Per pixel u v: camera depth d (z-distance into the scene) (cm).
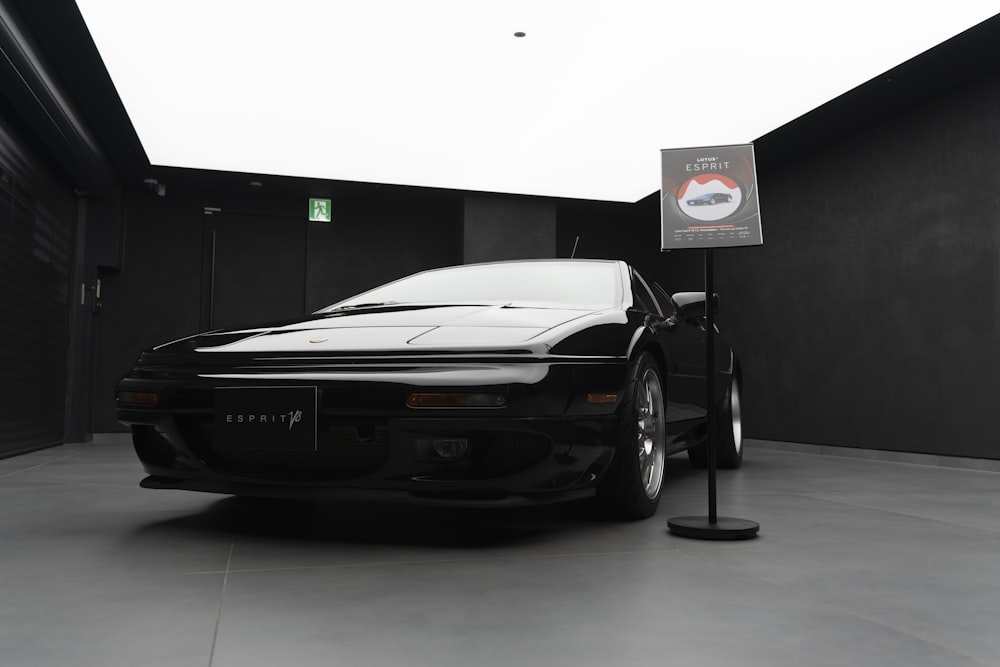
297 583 143
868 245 521
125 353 691
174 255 708
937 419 460
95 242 636
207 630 115
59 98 457
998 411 420
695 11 397
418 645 109
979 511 251
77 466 396
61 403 593
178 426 188
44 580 145
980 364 433
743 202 206
